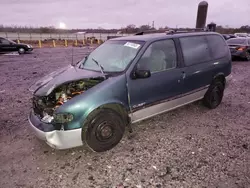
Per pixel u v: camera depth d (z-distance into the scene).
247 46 13.61
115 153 3.39
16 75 9.67
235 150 3.45
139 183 2.71
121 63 3.68
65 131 3.01
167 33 4.37
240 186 2.63
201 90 4.76
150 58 3.77
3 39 19.48
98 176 2.86
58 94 3.37
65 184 2.72
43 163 3.16
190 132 4.09
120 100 3.38
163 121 4.57
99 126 3.24
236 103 5.77
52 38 46.03
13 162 3.18
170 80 4.01
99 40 39.81
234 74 9.73
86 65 4.12
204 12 10.77
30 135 4.00
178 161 3.16
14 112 5.10
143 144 3.66
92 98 3.11
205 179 2.76
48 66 12.42
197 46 4.57
